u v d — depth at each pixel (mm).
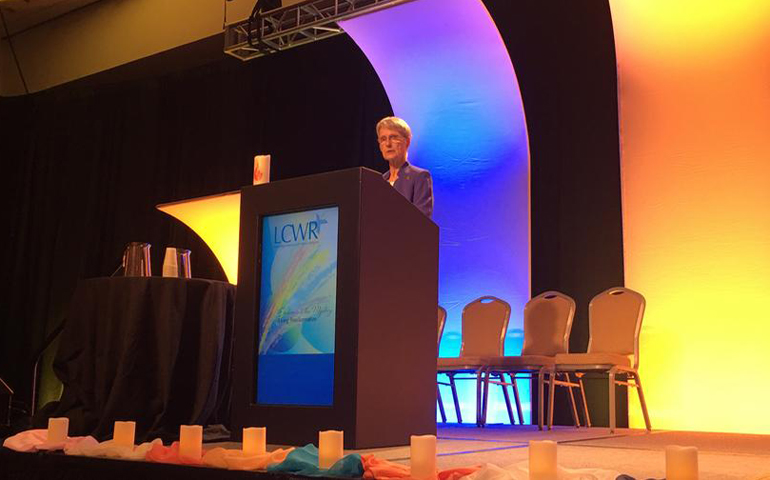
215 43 7836
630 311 4914
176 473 2008
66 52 9094
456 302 6293
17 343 8812
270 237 2645
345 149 7047
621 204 5820
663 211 5629
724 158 5438
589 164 6043
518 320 6043
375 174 2498
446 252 6379
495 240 6215
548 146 6215
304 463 1817
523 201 6145
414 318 2627
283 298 2582
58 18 9234
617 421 5578
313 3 6375
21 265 8945
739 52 5441
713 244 5410
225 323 3158
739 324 5258
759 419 5109
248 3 7648
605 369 4570
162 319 2982
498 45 6172
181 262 3248
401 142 3346
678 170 5602
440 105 6504
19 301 8898
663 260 5586
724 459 2637
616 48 5895
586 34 6184
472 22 6141
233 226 3672
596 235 5945
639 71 5816
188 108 8047
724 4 5488
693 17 5590
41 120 9148
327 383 2443
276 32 6531
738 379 5211
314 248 2537
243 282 2656
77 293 3100
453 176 6422
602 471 1736
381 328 2463
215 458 1974
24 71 9406
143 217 8172
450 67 6395
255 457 1912
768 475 1997
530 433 4246
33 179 9109
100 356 2986
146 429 2930
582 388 5480
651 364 5531
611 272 5848
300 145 7266
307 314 2520
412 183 3266
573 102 6172
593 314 5051
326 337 2465
